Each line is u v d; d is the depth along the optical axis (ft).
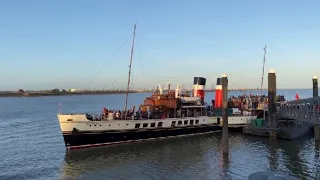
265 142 167.43
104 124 162.09
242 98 233.76
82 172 121.80
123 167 126.72
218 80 212.64
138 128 172.35
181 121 187.73
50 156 148.15
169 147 160.76
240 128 204.54
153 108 190.29
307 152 143.64
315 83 208.85
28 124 276.21
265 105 203.41
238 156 138.92
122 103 625.41
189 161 133.18
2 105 605.31
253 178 74.28
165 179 110.73
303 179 107.14
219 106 210.18
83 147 158.10
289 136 172.24
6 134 219.00
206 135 193.06
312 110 142.82
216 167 123.13
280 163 126.41
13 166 131.44
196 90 211.00
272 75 170.71
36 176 117.70
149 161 134.62
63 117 153.69
